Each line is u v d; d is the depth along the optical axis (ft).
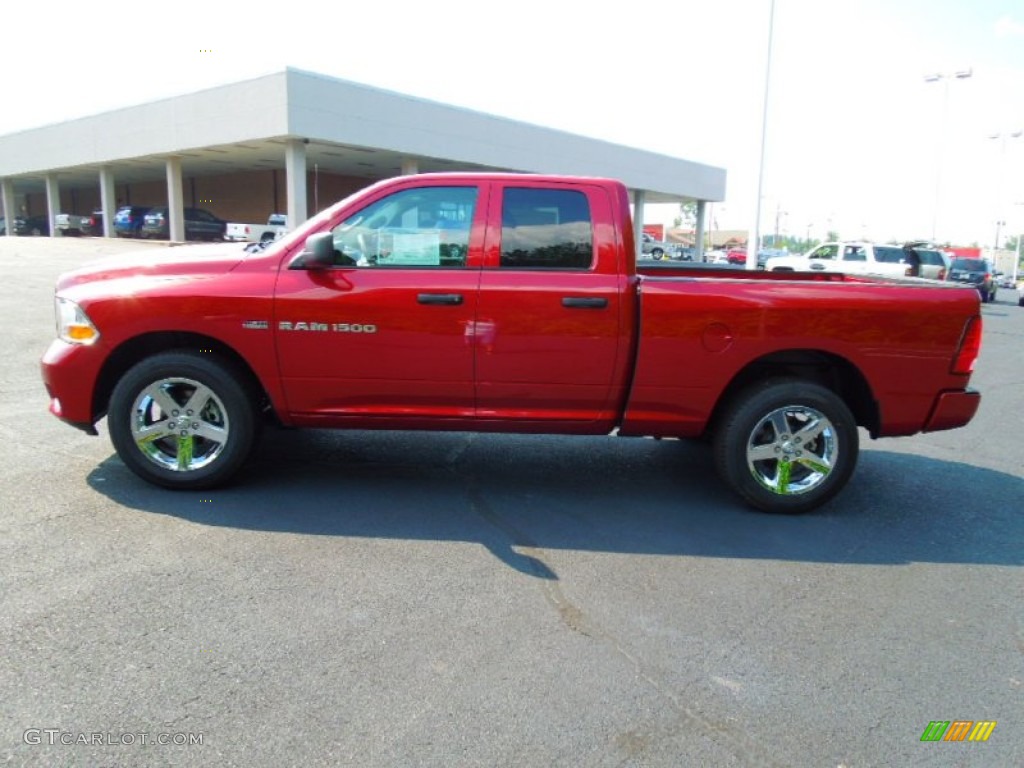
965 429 24.35
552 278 14.79
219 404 15.11
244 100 84.48
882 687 9.67
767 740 8.56
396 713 8.70
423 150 94.27
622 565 12.93
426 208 14.90
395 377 14.97
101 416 15.92
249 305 14.61
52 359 14.99
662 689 9.41
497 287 14.67
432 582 11.97
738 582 12.48
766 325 14.87
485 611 11.12
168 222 106.73
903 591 12.39
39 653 9.57
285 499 15.34
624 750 8.28
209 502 14.97
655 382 15.02
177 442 15.24
